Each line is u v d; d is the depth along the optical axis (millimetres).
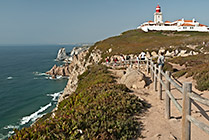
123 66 23203
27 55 163500
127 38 74125
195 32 78438
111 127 6055
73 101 9766
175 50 37594
